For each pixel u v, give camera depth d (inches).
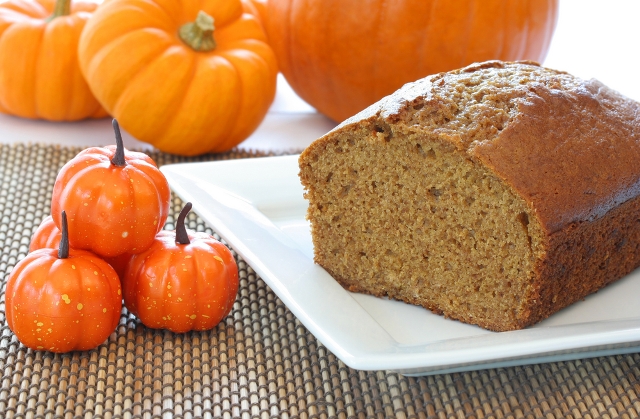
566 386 21.4
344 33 28.5
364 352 20.2
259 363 21.7
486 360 20.3
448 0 27.8
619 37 38.0
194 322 21.9
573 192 21.7
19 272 21.0
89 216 21.2
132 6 27.5
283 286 22.0
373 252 23.2
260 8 30.7
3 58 28.5
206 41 27.9
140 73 27.2
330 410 20.8
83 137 29.5
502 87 23.0
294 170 25.9
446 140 21.5
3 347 21.5
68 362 21.3
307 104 32.2
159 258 21.7
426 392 21.1
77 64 28.7
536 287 21.6
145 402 20.7
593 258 22.9
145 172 21.7
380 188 22.6
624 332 20.7
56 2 28.9
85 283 20.9
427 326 22.5
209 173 25.5
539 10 28.9
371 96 29.4
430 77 23.4
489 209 21.6
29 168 27.6
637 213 23.5
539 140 22.0
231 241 23.1
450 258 22.4
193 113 27.5
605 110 23.6
